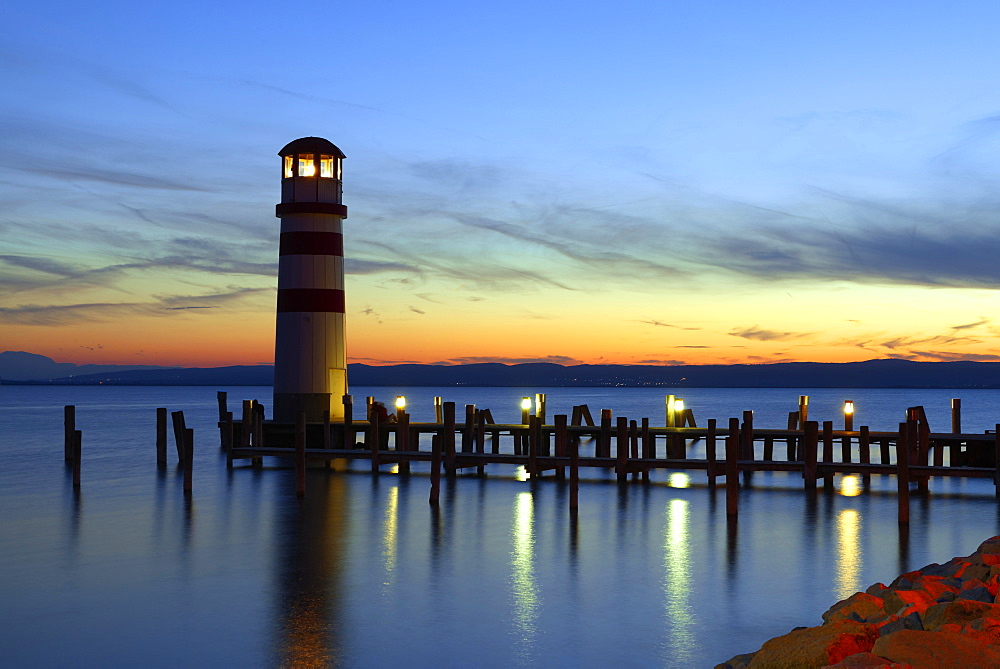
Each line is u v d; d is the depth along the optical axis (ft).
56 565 79.51
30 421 341.41
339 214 155.94
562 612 64.59
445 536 91.15
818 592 69.62
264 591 70.44
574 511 104.01
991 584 48.80
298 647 57.52
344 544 87.66
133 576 75.41
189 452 122.83
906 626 42.09
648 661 54.70
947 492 121.60
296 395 155.02
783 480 135.33
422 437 236.84
